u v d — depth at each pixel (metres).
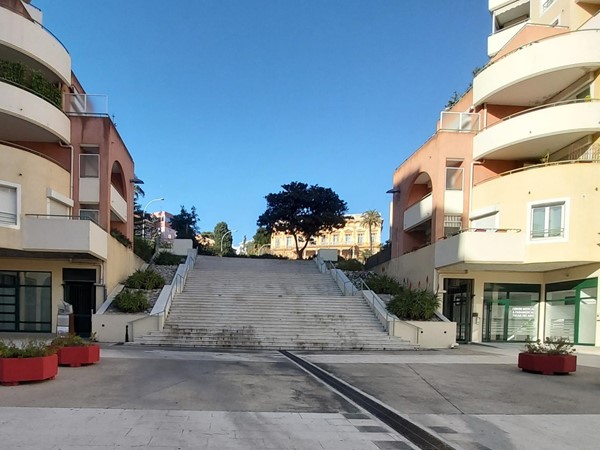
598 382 9.84
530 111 18.73
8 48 17.25
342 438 5.60
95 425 5.72
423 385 9.25
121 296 17.83
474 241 17.78
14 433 5.35
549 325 20.02
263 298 20.53
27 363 8.17
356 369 11.10
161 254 28.30
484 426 6.39
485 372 11.04
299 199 43.44
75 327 18.73
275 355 13.71
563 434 6.08
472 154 21.58
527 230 17.78
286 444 5.29
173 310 18.59
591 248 16.33
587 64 17.66
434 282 20.59
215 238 74.06
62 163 19.58
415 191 26.42
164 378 9.01
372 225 82.31
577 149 18.78
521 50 19.12
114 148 21.11
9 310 18.58
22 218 16.20
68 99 19.92
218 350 14.86
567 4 20.50
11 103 16.50
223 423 6.02
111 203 20.66
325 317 18.89
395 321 17.55
